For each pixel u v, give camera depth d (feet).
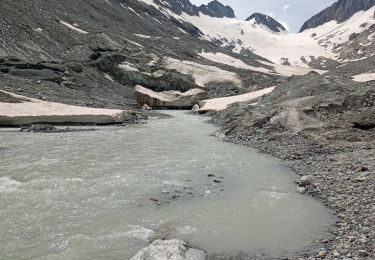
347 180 58.75
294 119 101.45
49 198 50.55
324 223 44.80
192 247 38.45
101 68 258.16
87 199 50.88
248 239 40.83
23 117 116.78
